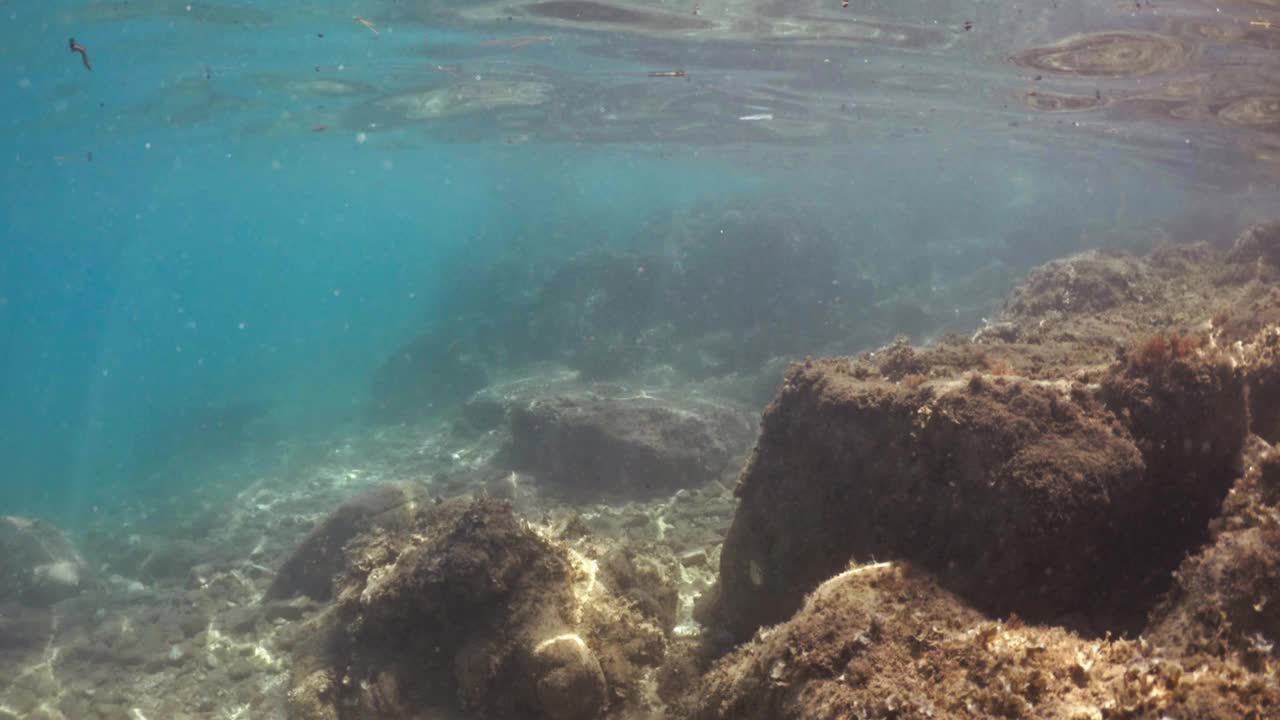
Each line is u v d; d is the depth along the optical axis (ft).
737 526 21.70
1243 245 43.04
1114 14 40.22
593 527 36.88
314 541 35.70
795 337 78.28
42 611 38.88
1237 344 18.16
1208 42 43.32
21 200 202.69
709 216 97.04
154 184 179.42
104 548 50.29
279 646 30.68
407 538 25.68
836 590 13.79
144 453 80.64
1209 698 8.77
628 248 97.96
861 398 18.22
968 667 10.98
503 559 21.62
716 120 90.68
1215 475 15.56
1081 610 14.07
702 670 20.40
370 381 98.78
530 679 19.47
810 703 11.64
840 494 18.37
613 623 22.06
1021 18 43.06
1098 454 14.47
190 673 30.22
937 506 15.85
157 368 187.83
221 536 48.11
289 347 172.04
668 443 44.19
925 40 50.08
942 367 21.15
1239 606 11.25
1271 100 56.13
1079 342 25.95
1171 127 72.08
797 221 88.12
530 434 49.08
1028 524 13.85
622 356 73.82
